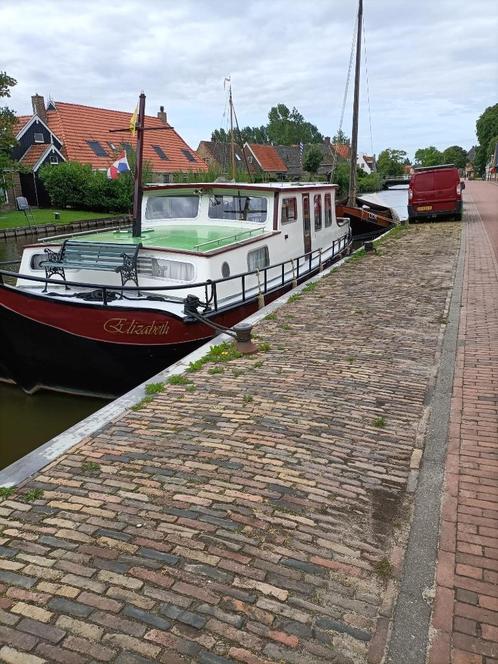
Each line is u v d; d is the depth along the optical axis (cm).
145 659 245
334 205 1352
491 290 938
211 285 743
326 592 283
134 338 710
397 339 698
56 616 269
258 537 325
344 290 984
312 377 575
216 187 966
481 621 265
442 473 391
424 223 2100
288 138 9850
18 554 312
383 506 355
